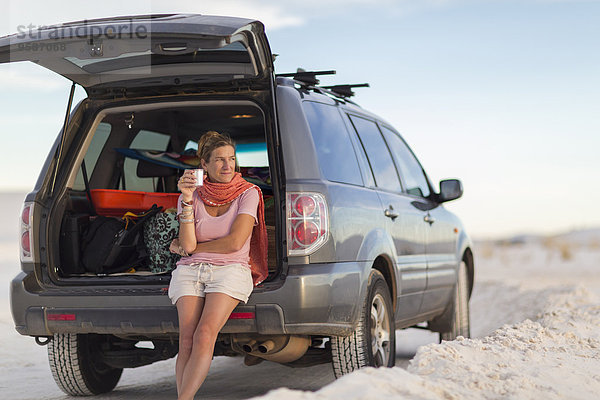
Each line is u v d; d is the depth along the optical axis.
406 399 3.61
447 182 7.14
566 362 5.05
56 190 5.12
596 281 20.30
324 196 4.64
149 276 4.89
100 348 5.50
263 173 5.75
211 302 4.43
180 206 4.57
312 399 3.45
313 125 4.97
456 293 7.37
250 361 5.35
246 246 4.61
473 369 4.38
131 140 6.04
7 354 7.53
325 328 4.58
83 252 5.18
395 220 5.73
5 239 51.22
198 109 6.07
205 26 4.34
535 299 10.92
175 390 5.80
